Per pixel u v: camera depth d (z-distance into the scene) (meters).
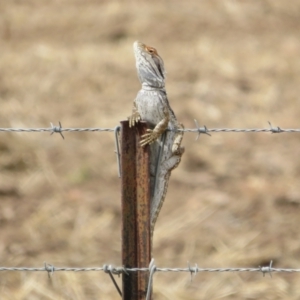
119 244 37.19
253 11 80.31
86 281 33.16
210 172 45.94
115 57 66.56
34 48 69.50
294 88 60.00
